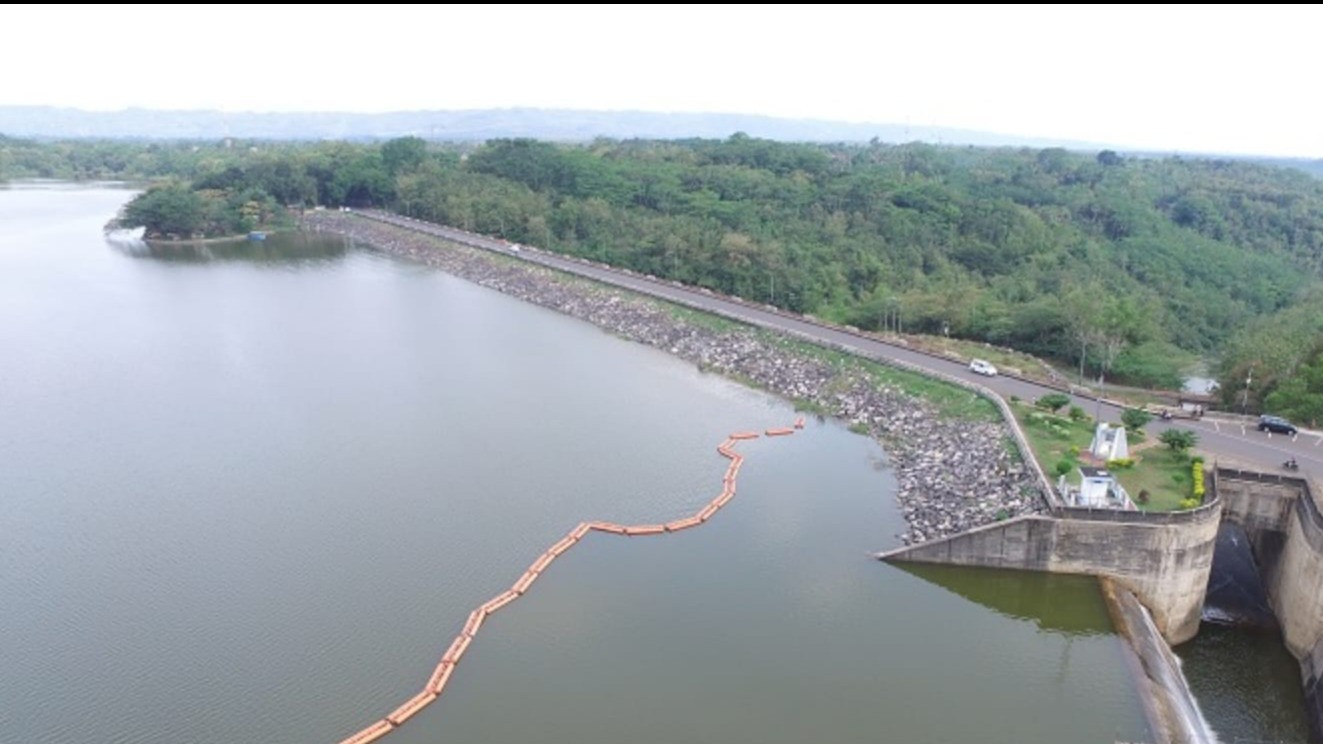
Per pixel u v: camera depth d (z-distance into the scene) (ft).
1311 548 199.41
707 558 233.76
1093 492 218.59
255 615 205.98
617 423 328.08
